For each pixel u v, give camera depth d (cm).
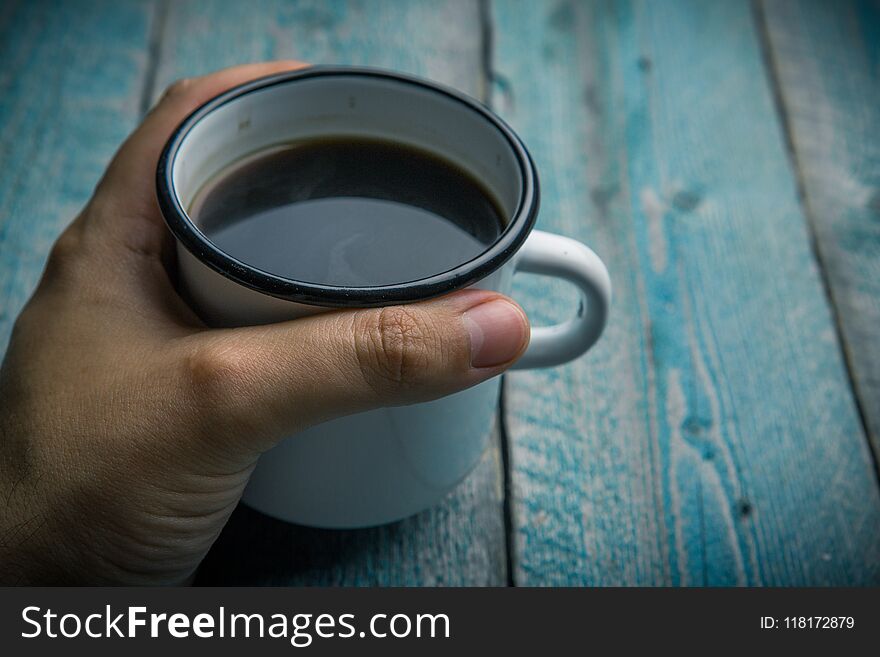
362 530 39
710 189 51
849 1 61
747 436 43
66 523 33
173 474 33
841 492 42
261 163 36
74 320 34
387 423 33
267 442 33
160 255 36
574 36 57
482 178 35
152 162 37
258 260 33
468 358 32
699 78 56
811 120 54
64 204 47
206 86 40
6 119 50
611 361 45
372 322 31
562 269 35
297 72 35
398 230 34
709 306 47
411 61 54
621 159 51
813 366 45
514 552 39
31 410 33
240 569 38
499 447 42
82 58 53
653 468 42
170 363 33
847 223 50
